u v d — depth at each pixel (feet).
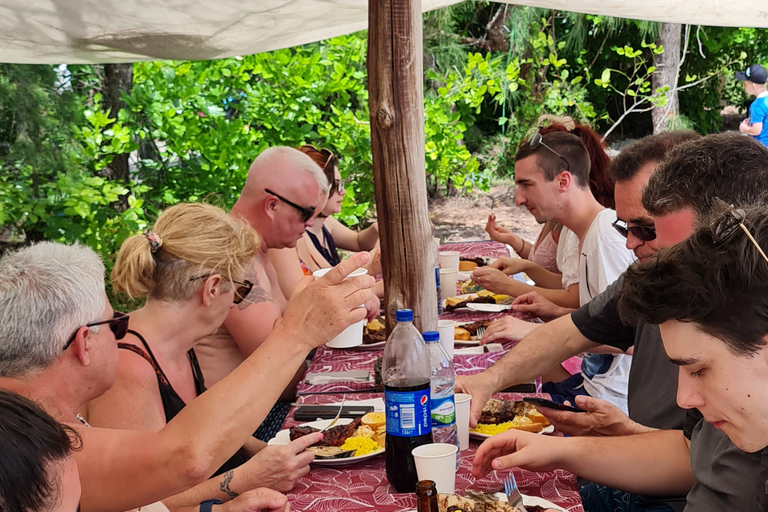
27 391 4.92
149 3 12.07
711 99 41.34
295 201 10.89
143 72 20.38
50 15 12.04
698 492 5.08
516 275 15.46
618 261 10.40
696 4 14.88
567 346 8.02
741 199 5.11
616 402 9.93
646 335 7.06
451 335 8.71
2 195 18.33
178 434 5.06
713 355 3.75
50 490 2.96
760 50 40.47
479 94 27.73
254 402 5.16
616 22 35.27
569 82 39.01
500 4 36.01
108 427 6.32
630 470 5.92
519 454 5.79
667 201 5.34
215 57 15.72
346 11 13.57
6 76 18.70
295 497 5.82
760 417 3.80
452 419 6.00
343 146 22.68
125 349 6.53
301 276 12.65
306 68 21.97
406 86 6.44
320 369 9.17
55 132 19.45
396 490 5.79
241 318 9.65
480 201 35.40
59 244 5.24
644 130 41.11
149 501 5.15
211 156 20.59
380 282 12.47
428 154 26.61
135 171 22.13
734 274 3.58
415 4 6.38
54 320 4.85
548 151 11.71
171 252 6.77
